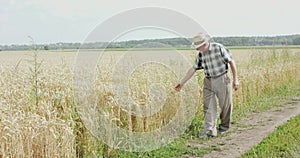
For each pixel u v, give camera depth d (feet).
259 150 23.17
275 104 41.88
